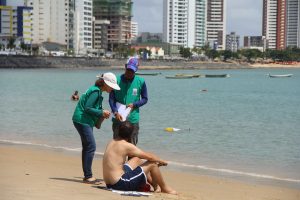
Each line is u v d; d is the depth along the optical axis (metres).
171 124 35.69
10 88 86.56
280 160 21.33
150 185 12.41
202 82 127.69
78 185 12.55
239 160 21.19
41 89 84.94
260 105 58.38
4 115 40.59
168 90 90.75
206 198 12.87
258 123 37.41
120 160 11.89
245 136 29.55
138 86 13.34
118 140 12.05
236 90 93.44
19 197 10.21
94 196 10.94
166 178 16.16
